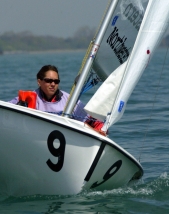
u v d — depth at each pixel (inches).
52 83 650.2
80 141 597.3
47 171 611.2
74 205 594.9
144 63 649.0
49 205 595.8
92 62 653.9
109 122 637.3
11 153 610.2
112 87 643.5
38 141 599.5
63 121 601.0
